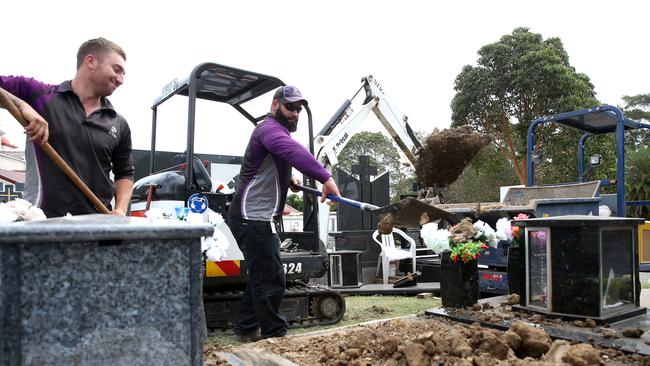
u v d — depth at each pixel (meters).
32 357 1.15
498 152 22.58
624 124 7.66
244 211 3.70
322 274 5.46
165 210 4.68
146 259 1.27
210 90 5.58
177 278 1.30
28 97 2.65
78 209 2.64
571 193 7.57
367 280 9.29
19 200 2.13
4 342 1.13
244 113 5.95
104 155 2.79
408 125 9.89
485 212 6.38
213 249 3.83
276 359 2.38
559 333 2.61
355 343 2.49
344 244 9.55
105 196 2.79
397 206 3.01
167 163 7.86
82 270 1.20
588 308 2.84
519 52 21.56
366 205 3.26
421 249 9.34
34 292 1.16
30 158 2.62
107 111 2.86
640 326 2.72
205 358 2.44
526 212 6.08
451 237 3.42
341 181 10.02
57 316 1.17
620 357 2.25
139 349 1.24
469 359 2.07
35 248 1.16
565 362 2.01
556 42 22.02
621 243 3.00
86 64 2.72
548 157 21.25
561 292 2.94
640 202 8.98
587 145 20.23
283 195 3.76
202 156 8.07
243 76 5.25
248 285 4.05
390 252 8.68
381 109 9.69
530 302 3.17
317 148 9.14
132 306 1.24
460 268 3.35
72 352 1.18
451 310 3.28
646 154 12.76
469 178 22.97
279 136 3.56
